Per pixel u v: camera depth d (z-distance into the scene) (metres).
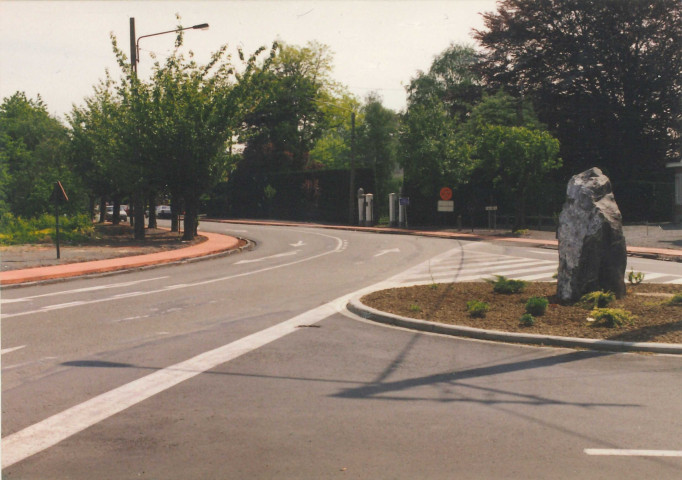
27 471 4.38
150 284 15.43
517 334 8.71
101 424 5.32
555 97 43.00
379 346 8.39
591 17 41.41
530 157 31.70
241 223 53.19
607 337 8.54
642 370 7.15
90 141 37.97
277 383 6.57
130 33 27.69
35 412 5.63
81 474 4.34
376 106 63.81
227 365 7.33
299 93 65.38
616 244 11.46
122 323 10.06
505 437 5.03
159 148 27.94
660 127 42.34
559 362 7.53
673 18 39.44
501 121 38.59
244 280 16.05
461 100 48.62
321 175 52.50
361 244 28.20
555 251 24.19
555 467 4.46
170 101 28.03
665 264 19.30
